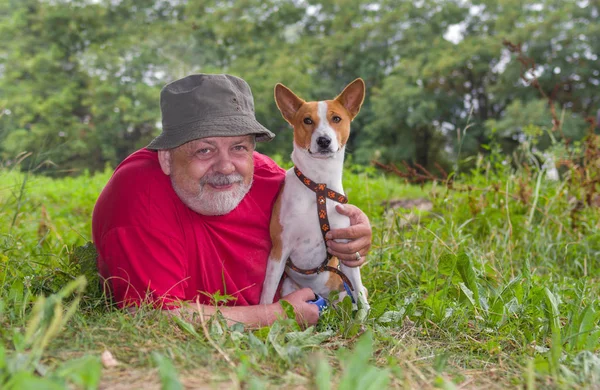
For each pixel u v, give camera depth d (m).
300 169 1.59
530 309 1.49
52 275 1.54
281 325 1.24
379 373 0.86
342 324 1.40
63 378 0.85
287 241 1.57
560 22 12.88
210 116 1.39
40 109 12.48
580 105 13.12
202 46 15.99
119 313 1.23
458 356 1.26
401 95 12.93
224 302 1.46
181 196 1.42
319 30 18.53
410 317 1.50
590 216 2.49
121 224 1.38
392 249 2.10
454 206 2.59
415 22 16.03
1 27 15.20
